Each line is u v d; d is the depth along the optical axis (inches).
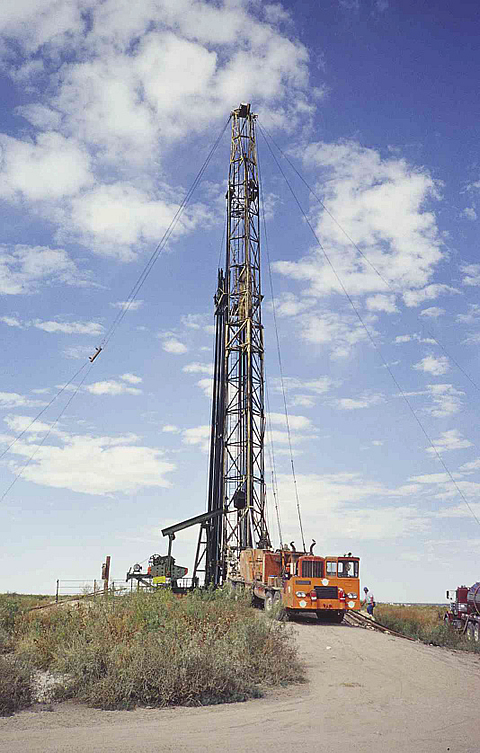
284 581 1352.1
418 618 1519.4
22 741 425.7
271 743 431.2
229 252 2412.6
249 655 690.2
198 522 2081.7
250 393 2202.3
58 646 663.1
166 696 553.0
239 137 2541.8
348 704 575.8
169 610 860.0
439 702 600.7
